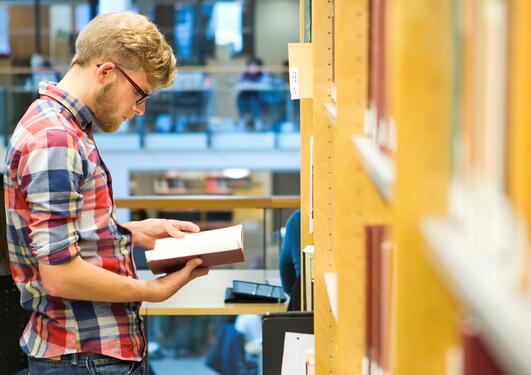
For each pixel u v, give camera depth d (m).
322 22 2.08
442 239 0.71
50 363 2.19
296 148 13.03
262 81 12.86
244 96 12.89
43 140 2.05
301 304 2.87
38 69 12.22
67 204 2.06
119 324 2.21
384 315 1.16
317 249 2.08
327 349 2.06
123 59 2.21
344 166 1.43
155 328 3.72
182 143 13.07
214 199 4.07
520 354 0.50
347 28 1.45
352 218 1.42
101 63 2.20
